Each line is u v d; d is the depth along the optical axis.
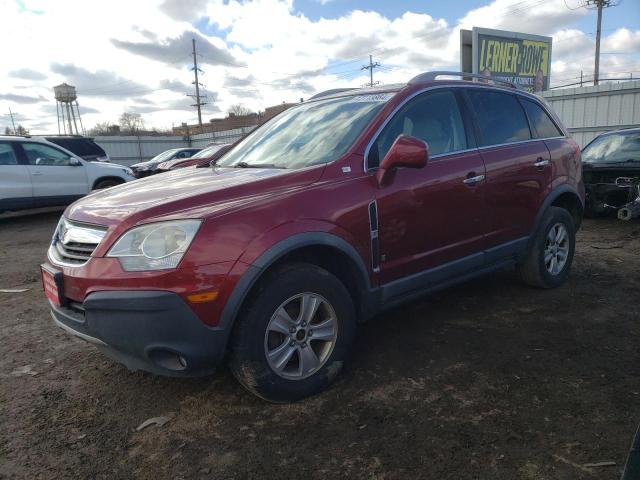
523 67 22.41
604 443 2.47
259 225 2.69
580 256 6.09
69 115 54.75
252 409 2.90
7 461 2.52
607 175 8.01
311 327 2.95
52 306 2.95
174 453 2.55
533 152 4.38
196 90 57.47
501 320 4.05
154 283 2.49
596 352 3.44
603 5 34.16
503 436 2.55
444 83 3.94
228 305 2.58
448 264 3.71
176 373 2.65
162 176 3.73
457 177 3.67
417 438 2.57
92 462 2.50
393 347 3.62
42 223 10.99
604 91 19.67
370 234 3.15
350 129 3.46
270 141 3.95
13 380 3.39
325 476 2.33
